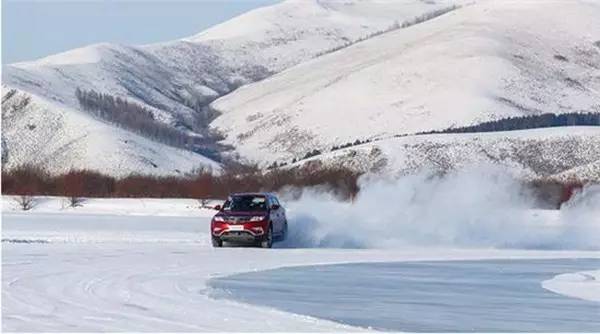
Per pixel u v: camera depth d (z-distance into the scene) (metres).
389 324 33.09
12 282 42.31
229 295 39.78
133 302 36.34
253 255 60.84
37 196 156.12
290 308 36.75
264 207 68.38
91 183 178.88
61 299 36.91
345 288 44.16
